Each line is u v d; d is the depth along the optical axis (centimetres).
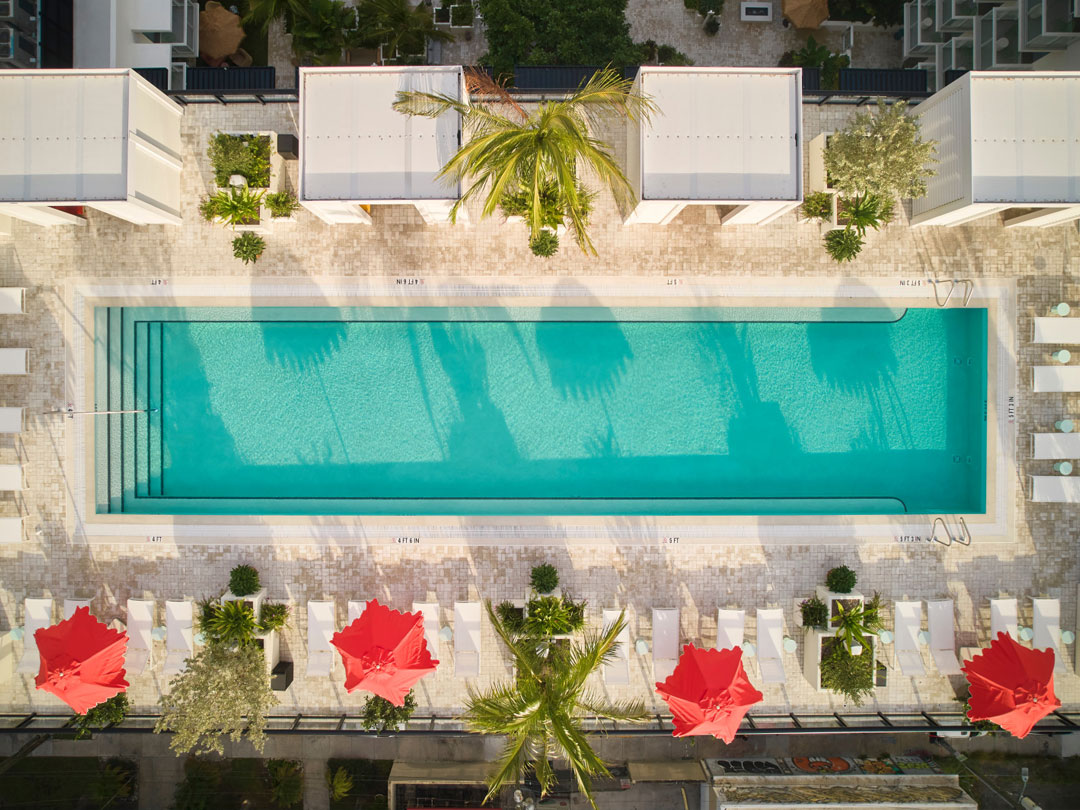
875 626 1422
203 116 1459
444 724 1487
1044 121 1255
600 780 1535
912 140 1266
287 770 1540
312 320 1491
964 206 1276
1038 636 1455
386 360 1518
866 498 1541
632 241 1462
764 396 1533
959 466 1546
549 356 1523
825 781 1484
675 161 1259
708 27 1741
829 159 1344
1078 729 1457
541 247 1428
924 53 1708
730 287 1463
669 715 1496
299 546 1482
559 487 1537
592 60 1584
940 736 1544
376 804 1536
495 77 1475
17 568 1480
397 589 1484
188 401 1520
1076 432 1477
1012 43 1548
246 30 1744
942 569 1493
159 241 1456
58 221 1414
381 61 1636
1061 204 1249
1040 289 1474
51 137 1245
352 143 1258
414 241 1462
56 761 1535
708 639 1488
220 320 1496
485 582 1484
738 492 1543
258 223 1407
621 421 1532
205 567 1479
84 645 1255
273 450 1529
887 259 1469
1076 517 1493
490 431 1530
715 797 1451
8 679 1486
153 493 1527
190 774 1533
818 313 1498
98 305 1462
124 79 1247
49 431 1473
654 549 1486
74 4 1568
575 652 1370
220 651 1354
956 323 1529
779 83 1260
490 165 1123
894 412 1539
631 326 1519
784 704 1503
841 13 1739
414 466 1531
